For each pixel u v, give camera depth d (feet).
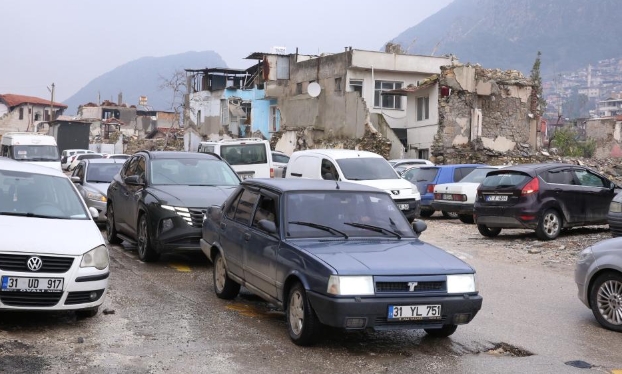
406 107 140.56
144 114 363.15
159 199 39.19
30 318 26.37
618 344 25.07
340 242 24.98
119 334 24.57
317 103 143.43
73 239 25.62
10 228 25.23
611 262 26.96
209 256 32.12
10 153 106.73
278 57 179.22
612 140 233.55
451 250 48.06
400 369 21.39
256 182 29.53
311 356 22.50
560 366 22.16
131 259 41.65
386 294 21.89
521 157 118.32
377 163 61.26
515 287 35.14
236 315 27.99
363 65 146.20
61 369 20.35
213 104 203.00
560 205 51.37
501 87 125.39
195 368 20.95
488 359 22.75
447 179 74.33
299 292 23.52
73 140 206.39
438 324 22.67
